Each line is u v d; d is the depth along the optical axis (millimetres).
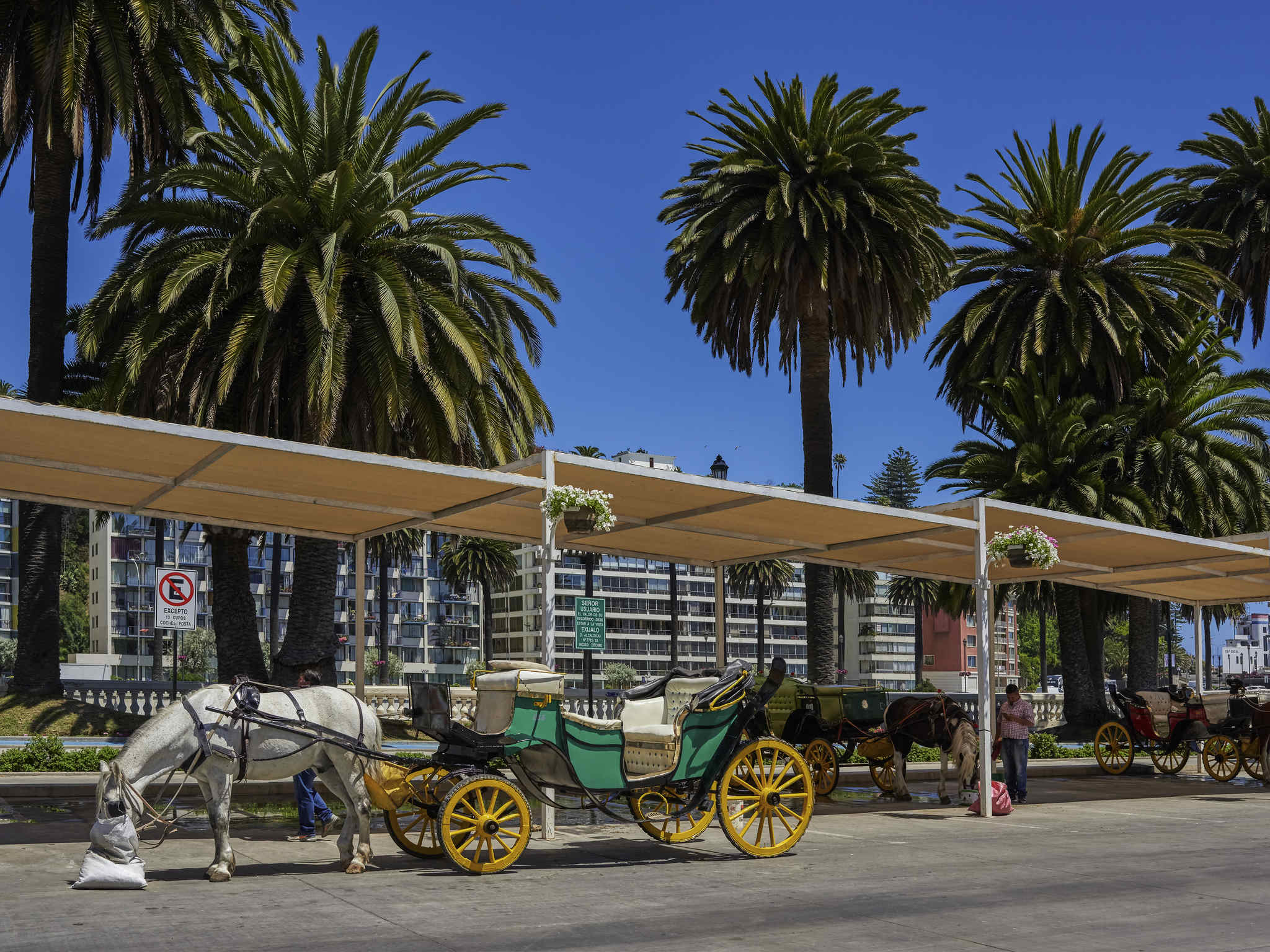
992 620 22359
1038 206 37500
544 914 8961
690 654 181875
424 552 171750
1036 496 35219
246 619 25391
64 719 24375
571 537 18141
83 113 25703
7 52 25766
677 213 32500
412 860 11859
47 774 18891
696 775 12078
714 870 11336
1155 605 39375
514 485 13688
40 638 25844
